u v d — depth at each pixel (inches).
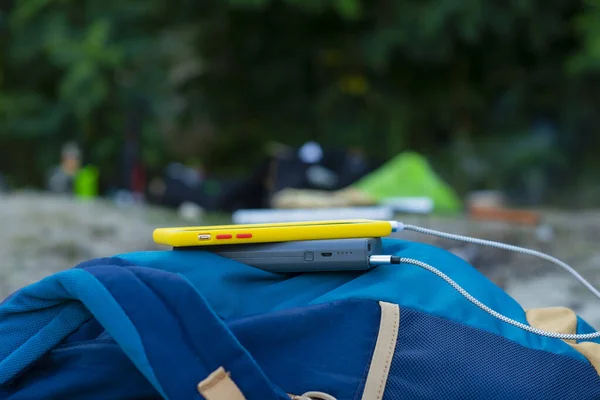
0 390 53.9
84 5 449.4
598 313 117.0
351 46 484.4
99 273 50.6
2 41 470.3
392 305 55.9
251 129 504.1
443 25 429.7
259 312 56.3
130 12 449.4
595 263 158.2
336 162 239.9
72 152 357.4
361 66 489.4
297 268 57.4
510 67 483.5
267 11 479.5
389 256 56.9
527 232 188.5
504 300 64.8
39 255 167.8
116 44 438.0
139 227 215.0
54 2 443.5
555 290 135.2
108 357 53.2
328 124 479.5
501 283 142.6
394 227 60.5
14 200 262.5
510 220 204.7
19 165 477.4
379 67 472.1
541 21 445.1
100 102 430.0
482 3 422.6
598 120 476.4
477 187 432.8
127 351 48.9
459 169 435.2
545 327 62.2
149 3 455.8
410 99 493.7
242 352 50.8
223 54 509.4
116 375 53.2
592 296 129.8
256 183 258.8
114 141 448.1
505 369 54.7
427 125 493.7
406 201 200.2
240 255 57.7
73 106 428.8
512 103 480.1
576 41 471.2
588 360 58.6
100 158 446.3
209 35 503.5
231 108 508.1
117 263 55.2
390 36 446.0
